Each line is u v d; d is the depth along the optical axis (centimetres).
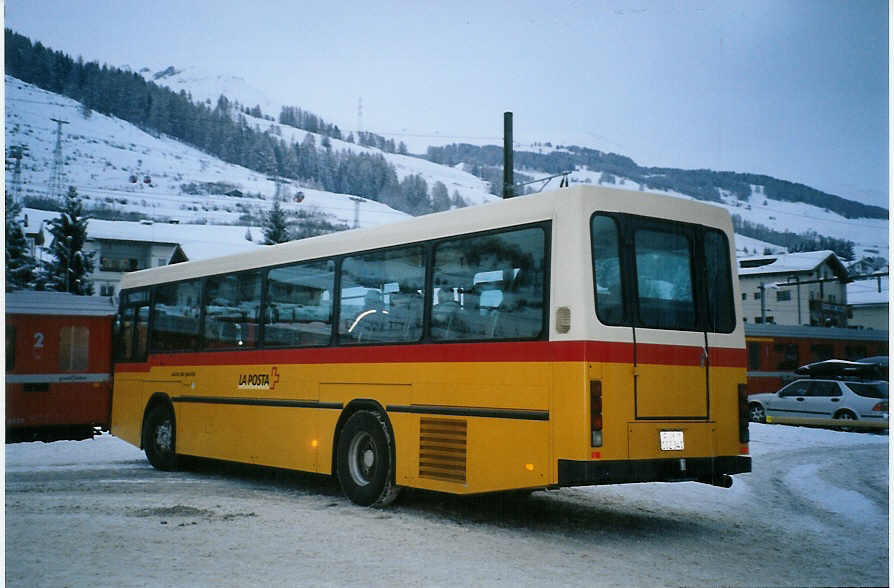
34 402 2053
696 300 884
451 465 906
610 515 998
